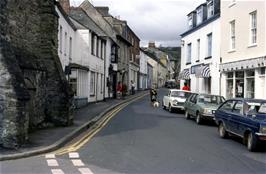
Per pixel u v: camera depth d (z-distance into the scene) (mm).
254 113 13742
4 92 12273
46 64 18109
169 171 9562
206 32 33188
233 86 27062
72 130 16469
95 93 36688
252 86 24188
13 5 14812
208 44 32938
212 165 10422
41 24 18047
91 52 34469
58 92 18141
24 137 12609
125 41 53781
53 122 17984
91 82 35094
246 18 24906
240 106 14773
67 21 28641
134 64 64812
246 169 10008
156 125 20047
